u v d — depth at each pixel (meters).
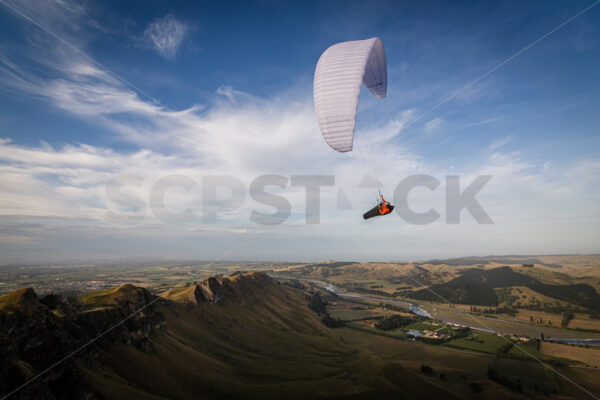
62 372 43.53
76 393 42.81
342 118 17.38
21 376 36.97
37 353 42.19
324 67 18.61
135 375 56.53
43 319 45.34
